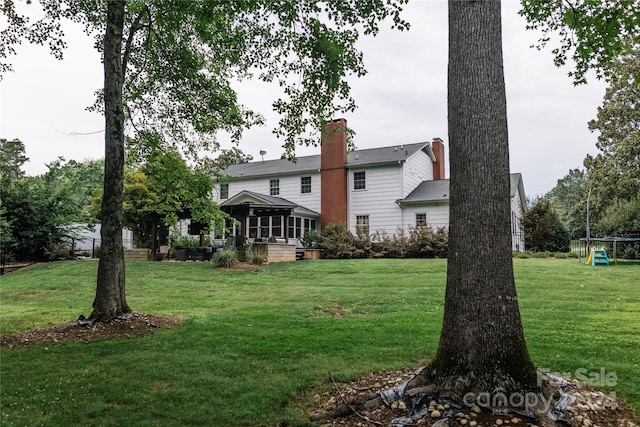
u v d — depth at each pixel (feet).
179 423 11.02
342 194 75.36
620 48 20.49
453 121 12.44
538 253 62.90
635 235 59.93
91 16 25.91
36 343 19.65
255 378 14.39
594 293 30.45
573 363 14.88
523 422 9.83
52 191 65.21
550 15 21.39
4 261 55.93
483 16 12.41
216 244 77.56
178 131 34.47
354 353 17.10
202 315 26.73
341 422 10.92
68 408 11.95
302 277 44.11
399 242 62.64
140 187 58.54
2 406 12.11
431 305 28.02
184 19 25.36
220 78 32.53
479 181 11.78
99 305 23.45
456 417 10.15
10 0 21.94
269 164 89.71
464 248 11.76
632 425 10.28
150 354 17.53
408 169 74.13
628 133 79.92
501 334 11.27
